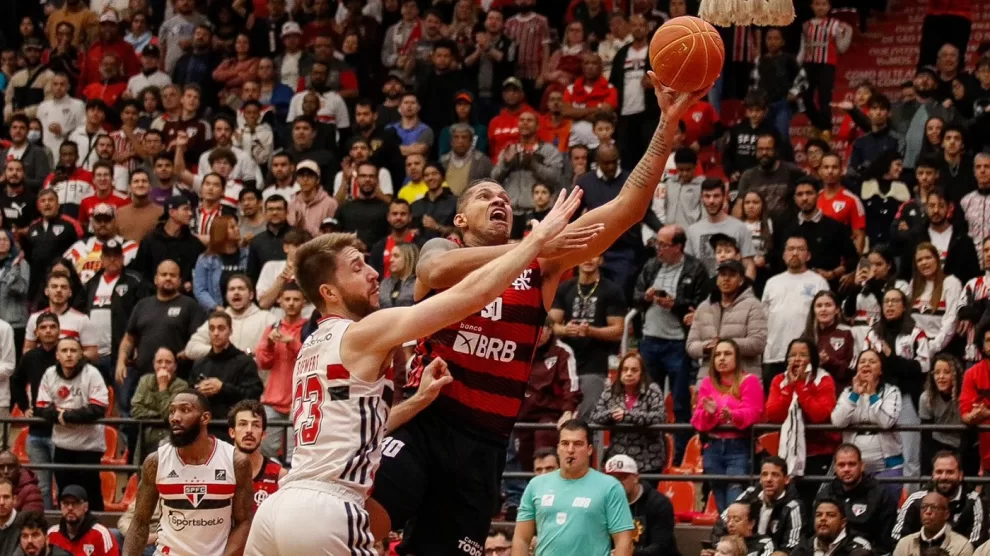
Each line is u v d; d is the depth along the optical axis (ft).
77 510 40.91
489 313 22.17
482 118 68.33
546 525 35.73
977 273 49.88
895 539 39.60
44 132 69.56
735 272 47.01
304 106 65.26
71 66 74.18
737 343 45.68
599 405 44.52
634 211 22.93
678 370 49.32
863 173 57.57
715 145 63.10
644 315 50.24
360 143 60.44
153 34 79.05
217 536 32.68
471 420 22.17
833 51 66.23
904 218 53.26
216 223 54.19
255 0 76.64
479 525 22.24
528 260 19.71
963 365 46.09
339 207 57.52
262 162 64.69
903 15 73.67
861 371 43.11
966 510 39.73
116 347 52.60
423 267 22.07
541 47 69.72
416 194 58.54
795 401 42.96
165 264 50.55
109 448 49.26
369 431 20.45
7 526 41.24
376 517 21.48
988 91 61.87
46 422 46.32
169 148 65.26
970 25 71.00
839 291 50.21
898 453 43.55
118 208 59.26
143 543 33.09
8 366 49.70
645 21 63.57
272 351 47.52
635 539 40.06
